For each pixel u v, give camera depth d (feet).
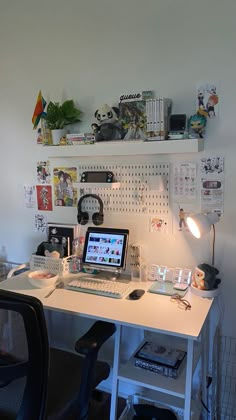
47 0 6.70
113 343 7.13
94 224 6.82
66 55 6.67
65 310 5.10
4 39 7.22
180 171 6.01
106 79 6.37
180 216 6.12
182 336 4.41
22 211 7.66
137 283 6.12
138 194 6.37
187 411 4.69
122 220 6.59
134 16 6.02
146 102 5.68
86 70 6.53
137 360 5.32
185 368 5.23
